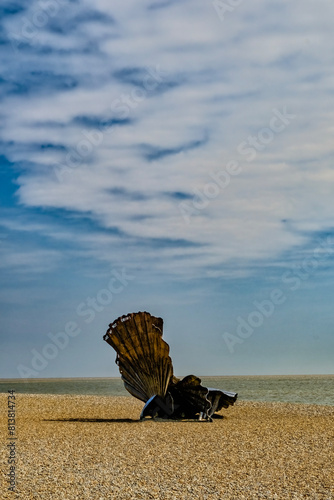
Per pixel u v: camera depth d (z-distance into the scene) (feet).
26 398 133.08
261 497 37.86
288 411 103.24
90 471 45.85
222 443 60.39
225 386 359.05
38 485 41.16
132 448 57.31
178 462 49.55
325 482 41.65
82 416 96.07
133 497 38.06
